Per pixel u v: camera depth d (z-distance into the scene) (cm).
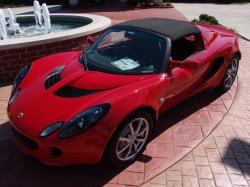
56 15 1027
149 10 1911
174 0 2506
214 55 443
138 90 321
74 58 416
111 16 1675
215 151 372
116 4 2175
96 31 705
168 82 359
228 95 520
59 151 289
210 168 343
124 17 1631
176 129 414
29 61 589
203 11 1869
